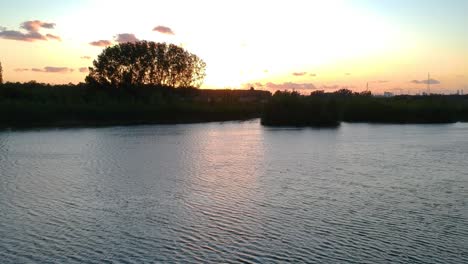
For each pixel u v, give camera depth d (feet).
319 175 130.93
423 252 68.85
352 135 270.46
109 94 444.14
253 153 181.57
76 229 79.66
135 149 195.00
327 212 90.33
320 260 65.87
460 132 293.64
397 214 89.10
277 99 384.06
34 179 123.95
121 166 146.82
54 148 197.88
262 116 385.50
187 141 232.53
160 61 468.34
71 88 491.72
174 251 69.41
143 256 67.41
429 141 231.09
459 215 88.43
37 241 73.51
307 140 237.45
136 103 417.08
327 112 375.66
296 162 156.56
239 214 88.84
